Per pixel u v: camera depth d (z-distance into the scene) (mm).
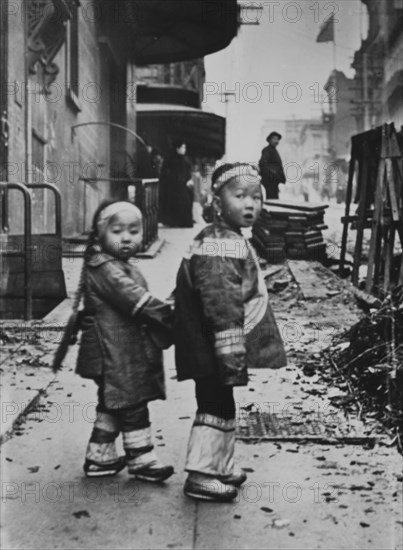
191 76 28953
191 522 3369
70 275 9555
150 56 21656
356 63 38906
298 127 52750
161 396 3777
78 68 15688
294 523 3359
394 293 5934
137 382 3691
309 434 4430
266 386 5414
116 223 3715
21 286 7793
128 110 20484
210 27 19250
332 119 43188
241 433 4438
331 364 5770
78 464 3996
